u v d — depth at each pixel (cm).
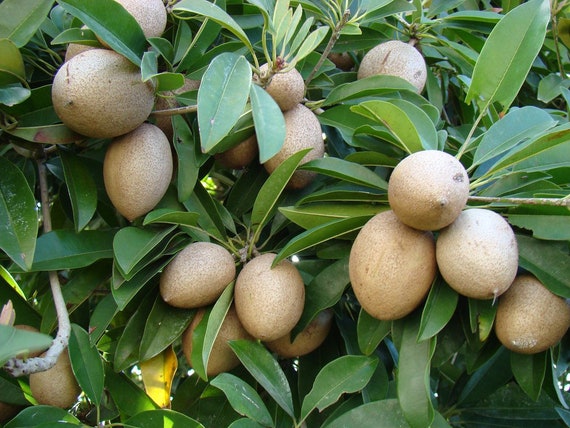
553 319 57
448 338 61
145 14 62
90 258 63
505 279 54
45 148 68
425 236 56
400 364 57
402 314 57
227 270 62
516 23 61
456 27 77
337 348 67
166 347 62
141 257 60
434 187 53
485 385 73
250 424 58
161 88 61
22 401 62
